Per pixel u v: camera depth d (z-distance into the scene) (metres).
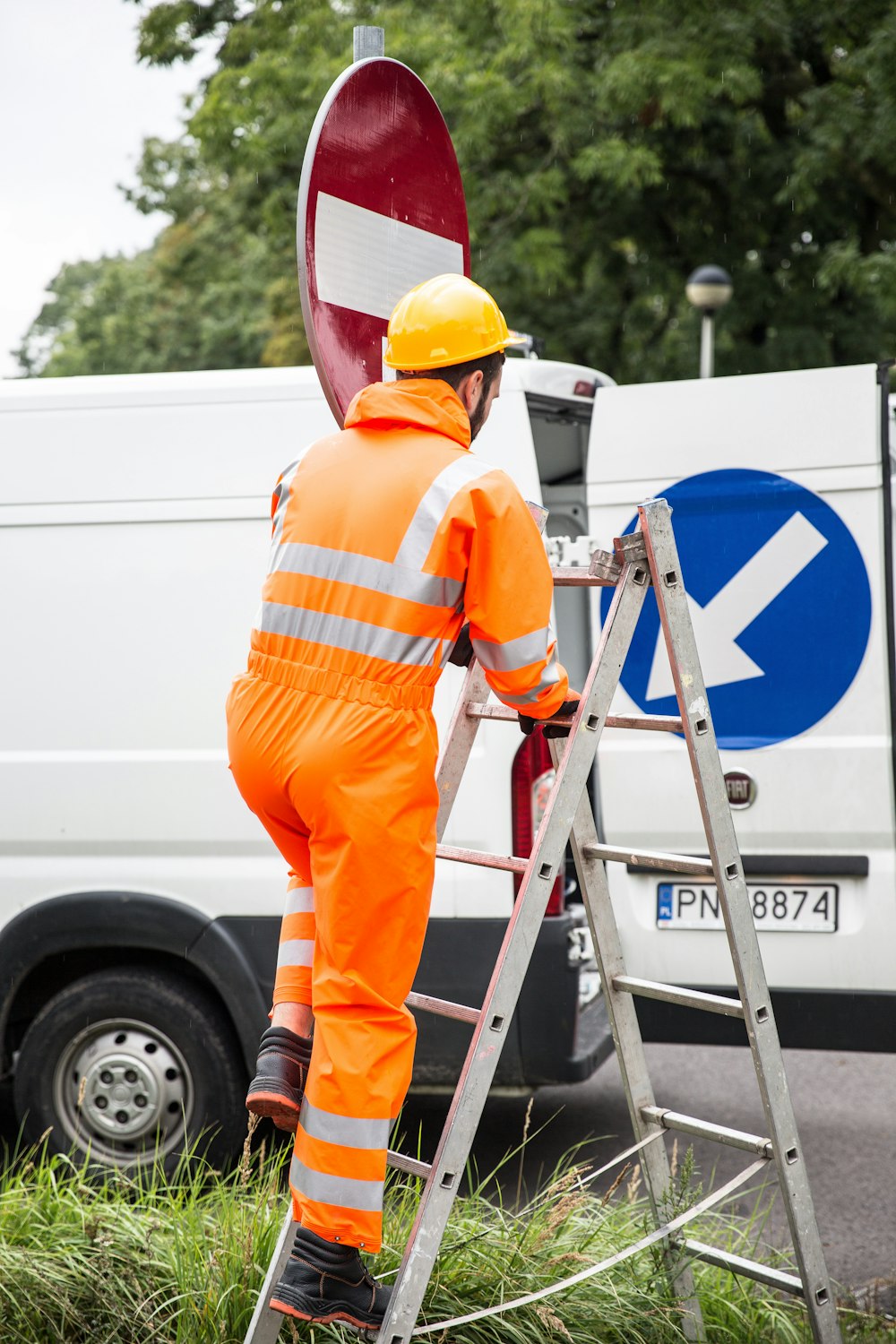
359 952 3.35
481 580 3.28
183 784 6.05
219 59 19.47
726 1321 4.40
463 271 4.26
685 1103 7.54
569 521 7.43
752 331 19.58
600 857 4.17
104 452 6.20
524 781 5.85
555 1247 4.35
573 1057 5.86
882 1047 5.86
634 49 16.48
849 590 5.88
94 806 6.13
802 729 5.94
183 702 6.09
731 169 18.50
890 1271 5.37
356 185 3.83
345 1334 3.90
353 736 3.30
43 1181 5.27
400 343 3.54
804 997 5.92
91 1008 6.12
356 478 3.44
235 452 6.09
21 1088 6.15
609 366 20.34
